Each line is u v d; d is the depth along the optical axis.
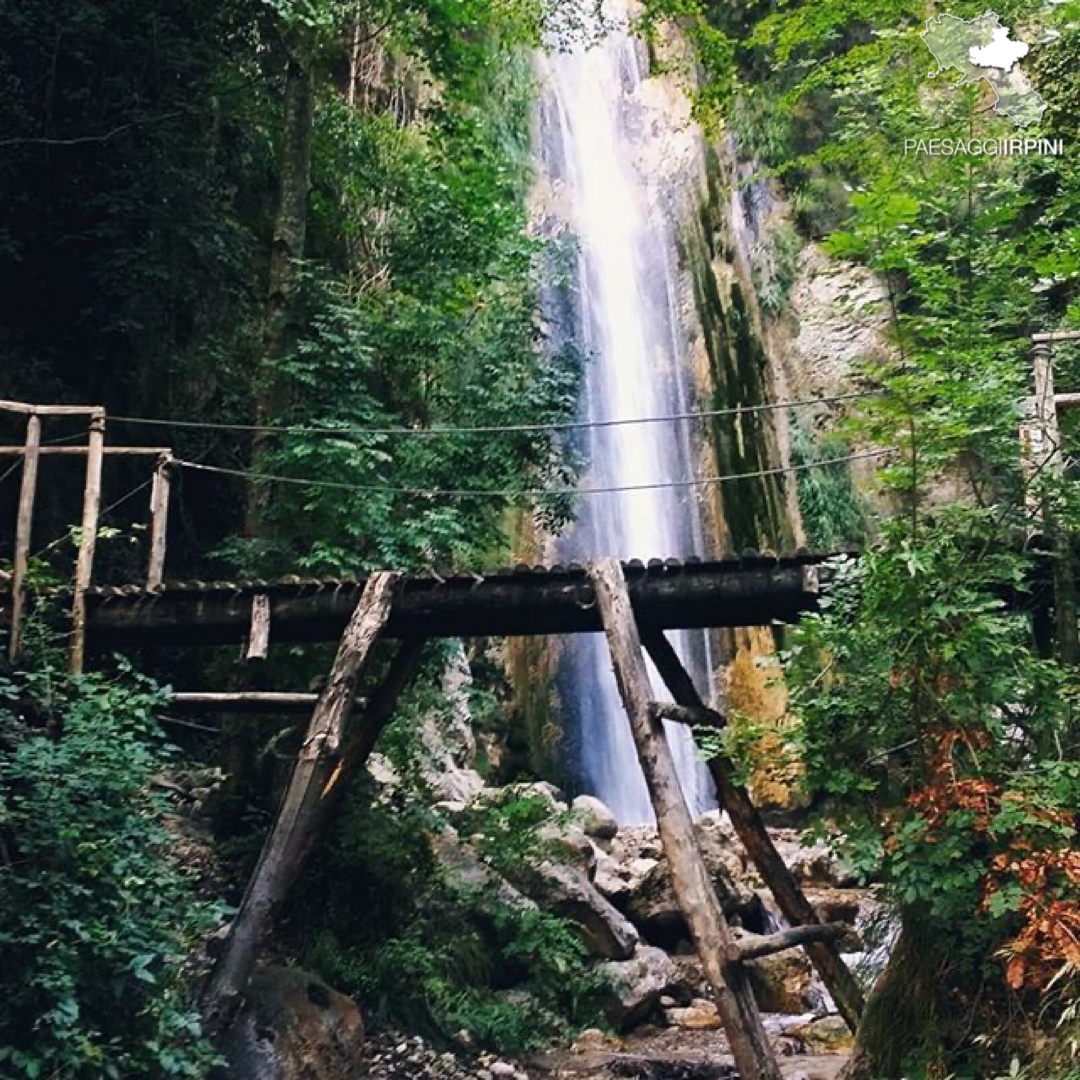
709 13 23.42
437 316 11.84
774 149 22.75
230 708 8.19
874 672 6.36
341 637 8.45
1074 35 9.54
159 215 11.47
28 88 11.28
